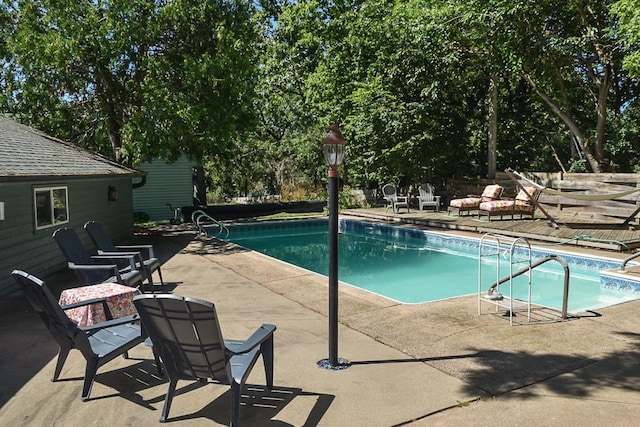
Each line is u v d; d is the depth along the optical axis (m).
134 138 12.71
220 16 13.50
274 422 3.27
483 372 4.02
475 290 8.38
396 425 3.22
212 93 13.50
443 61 14.88
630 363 4.14
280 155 26.55
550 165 21.30
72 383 3.89
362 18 16.83
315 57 21.22
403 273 9.84
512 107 18.95
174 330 3.09
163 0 13.34
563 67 15.52
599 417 3.25
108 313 4.39
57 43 11.67
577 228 11.52
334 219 4.09
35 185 7.93
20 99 13.40
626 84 17.56
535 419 3.25
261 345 3.69
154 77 12.83
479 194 16.19
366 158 18.02
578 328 5.09
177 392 3.73
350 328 5.22
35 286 3.49
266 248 13.44
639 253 7.53
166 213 19.88
